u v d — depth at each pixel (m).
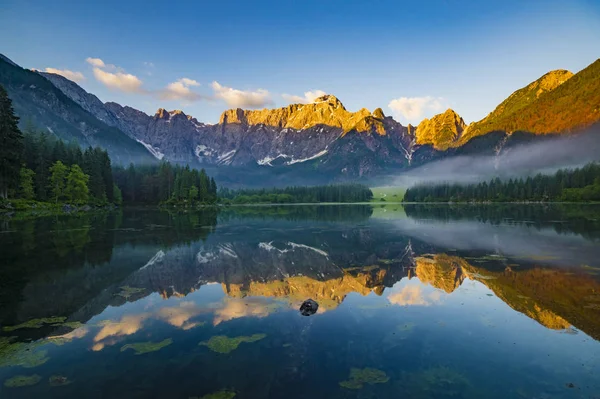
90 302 20.19
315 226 66.31
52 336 15.34
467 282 24.38
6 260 31.64
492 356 13.29
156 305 19.69
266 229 60.50
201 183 179.00
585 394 10.66
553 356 13.26
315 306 18.77
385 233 53.88
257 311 18.61
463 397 10.51
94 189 120.88
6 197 82.12
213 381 11.47
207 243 42.84
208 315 18.02
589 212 94.12
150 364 12.67
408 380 11.52
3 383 11.41
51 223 64.12
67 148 124.69
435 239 46.03
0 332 15.81
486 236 48.09
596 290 21.91
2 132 79.00
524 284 23.56
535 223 64.56
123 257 33.41
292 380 11.53
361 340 14.79
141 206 155.12
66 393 10.81
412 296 21.34
